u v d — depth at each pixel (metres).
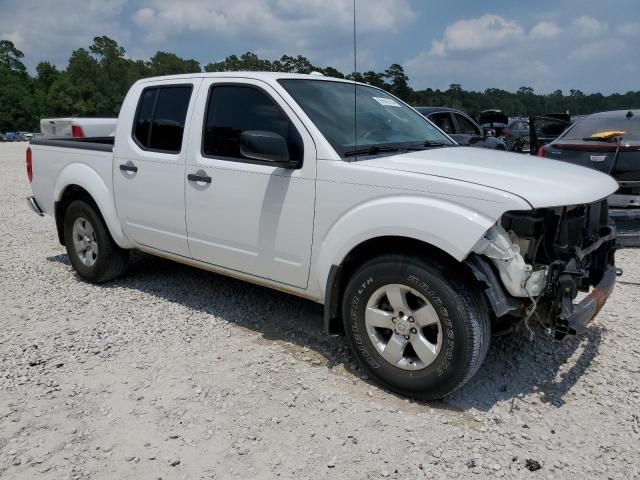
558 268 3.05
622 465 2.68
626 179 6.28
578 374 3.55
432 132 4.48
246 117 3.92
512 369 3.62
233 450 2.81
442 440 2.88
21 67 113.88
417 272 3.05
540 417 3.09
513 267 2.93
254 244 3.87
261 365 3.68
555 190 3.00
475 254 2.95
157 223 4.55
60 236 5.62
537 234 3.05
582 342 3.99
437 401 3.25
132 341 4.06
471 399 3.27
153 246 4.72
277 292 5.04
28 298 4.99
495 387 3.41
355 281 3.35
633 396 3.28
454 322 2.98
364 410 3.15
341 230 3.34
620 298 4.86
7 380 3.49
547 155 6.95
